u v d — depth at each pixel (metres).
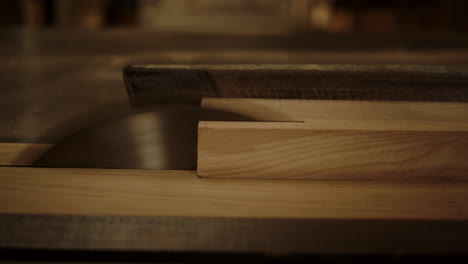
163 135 0.62
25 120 0.71
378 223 0.52
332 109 0.61
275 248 0.50
